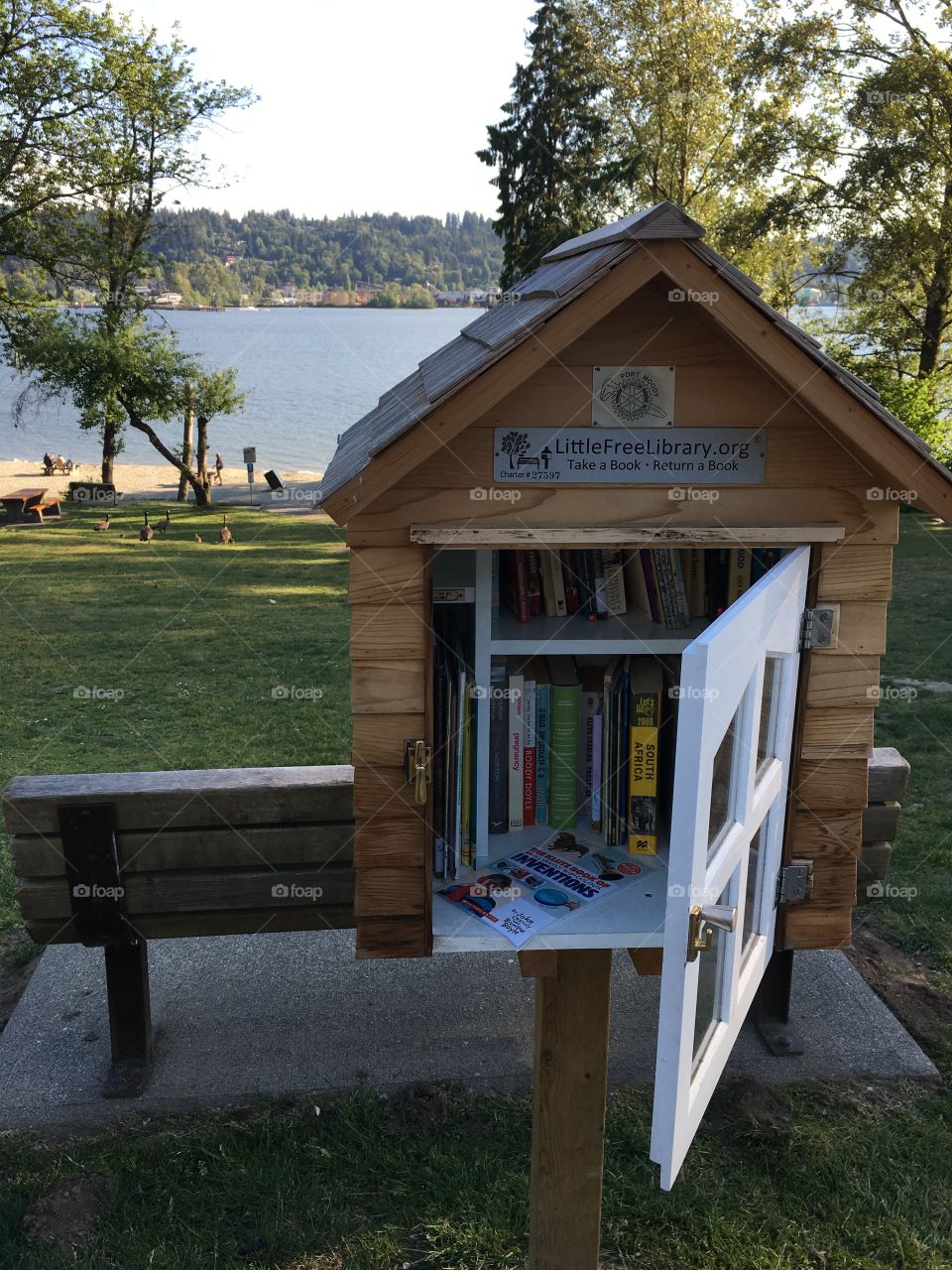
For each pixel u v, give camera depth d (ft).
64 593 46.29
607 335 6.92
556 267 8.95
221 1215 10.43
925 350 84.23
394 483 6.71
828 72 83.10
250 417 168.86
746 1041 13.29
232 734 25.20
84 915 11.76
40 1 77.41
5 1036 13.34
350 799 11.83
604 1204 10.60
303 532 70.13
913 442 6.86
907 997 14.29
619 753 8.71
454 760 8.06
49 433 172.86
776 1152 11.33
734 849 6.72
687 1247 10.12
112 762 23.16
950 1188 10.85
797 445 7.23
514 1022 13.55
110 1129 11.66
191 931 12.03
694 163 93.66
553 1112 8.57
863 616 7.74
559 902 7.99
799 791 8.11
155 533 69.62
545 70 85.87
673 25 89.04
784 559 7.43
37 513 77.10
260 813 11.76
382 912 7.70
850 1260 9.96
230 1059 12.80
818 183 85.20
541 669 9.09
